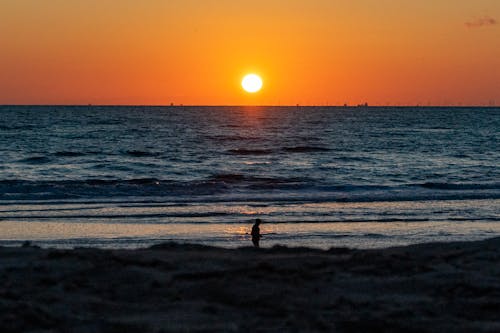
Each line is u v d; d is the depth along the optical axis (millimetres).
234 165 137500
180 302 34062
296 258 44375
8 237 60344
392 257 43844
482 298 33969
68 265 40844
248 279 37906
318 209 77688
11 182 99688
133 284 37094
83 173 120250
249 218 71125
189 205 80250
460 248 48594
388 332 29266
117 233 62781
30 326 29516
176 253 46406
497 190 97500
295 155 167375
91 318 31219
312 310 32438
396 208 78938
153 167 131625
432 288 36094
